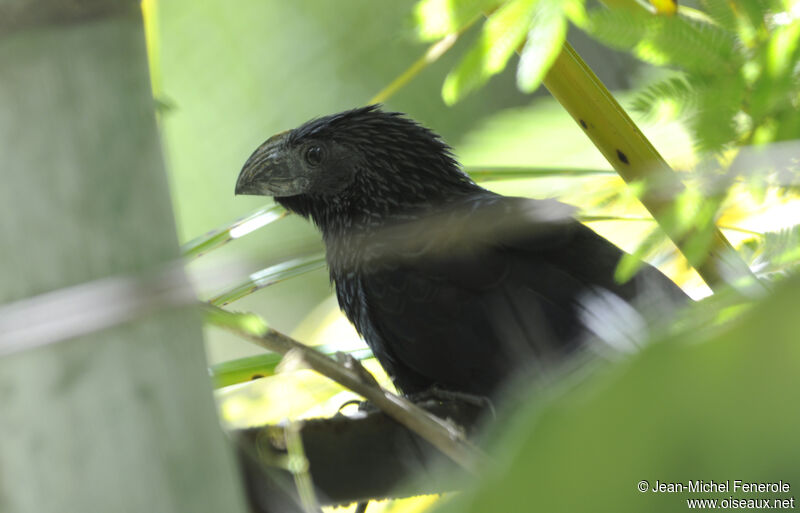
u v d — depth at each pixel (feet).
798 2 13.06
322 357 13.51
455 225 14.29
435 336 14.32
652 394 6.28
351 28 15.34
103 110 9.05
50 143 8.98
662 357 6.34
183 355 9.34
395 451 13.96
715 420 6.11
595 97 14.03
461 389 14.34
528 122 14.39
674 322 7.67
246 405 14.16
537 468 6.44
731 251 13.94
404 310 14.33
